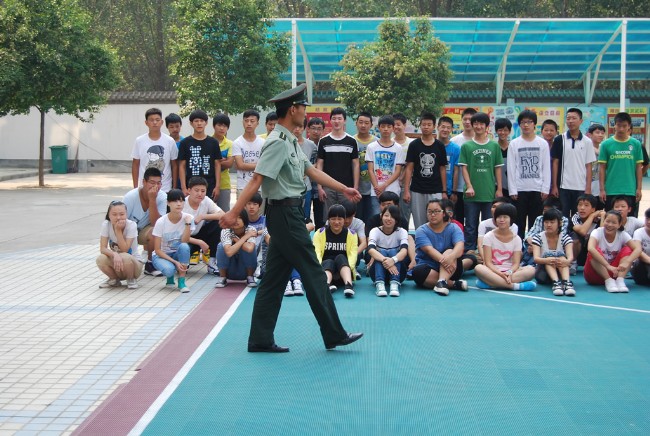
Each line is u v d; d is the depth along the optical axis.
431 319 6.20
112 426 3.94
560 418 4.02
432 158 8.55
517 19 19.75
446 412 4.11
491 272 7.48
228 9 19.73
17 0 18.52
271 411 4.14
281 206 5.16
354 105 20.70
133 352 5.33
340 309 6.58
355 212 8.26
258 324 5.25
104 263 7.42
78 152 25.75
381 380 4.65
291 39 20.55
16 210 14.90
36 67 18.64
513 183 8.58
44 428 3.97
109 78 19.97
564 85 26.91
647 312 6.45
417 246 7.48
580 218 8.39
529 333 5.74
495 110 23.72
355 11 27.20
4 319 6.25
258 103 20.58
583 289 7.52
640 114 24.12
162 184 8.73
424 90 19.98
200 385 4.57
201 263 9.01
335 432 3.85
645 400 4.28
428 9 28.27
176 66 20.30
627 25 20.25
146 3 30.34
